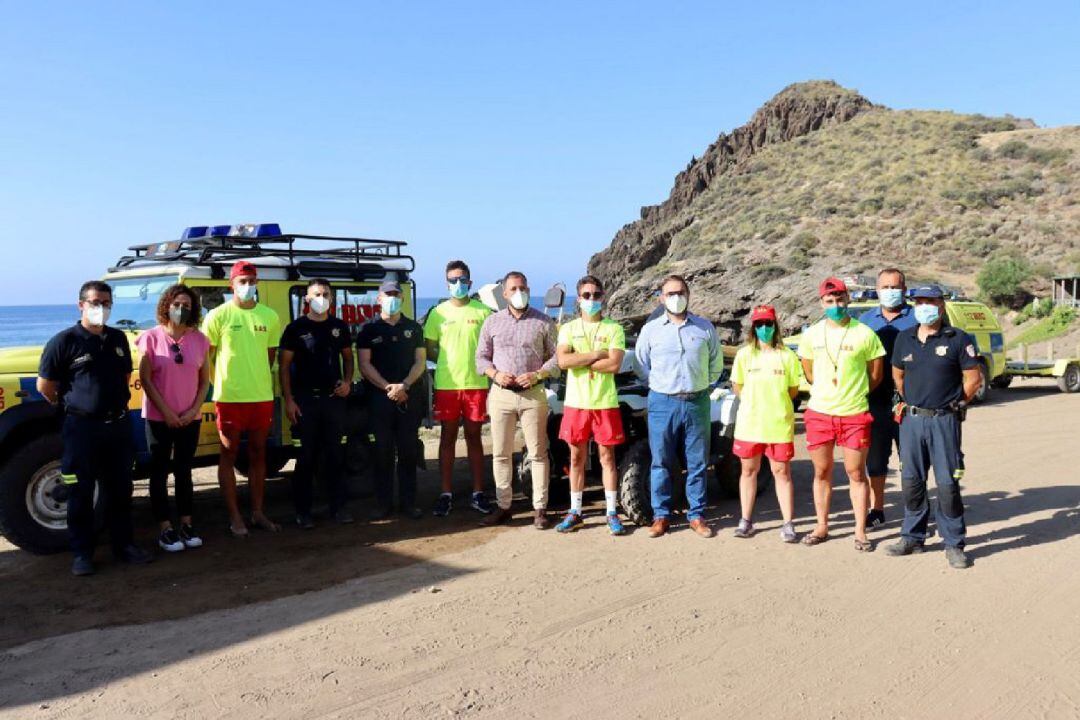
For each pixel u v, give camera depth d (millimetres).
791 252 53156
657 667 4348
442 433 7754
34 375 6562
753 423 6773
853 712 3861
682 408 6887
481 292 8281
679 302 6859
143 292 7809
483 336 7270
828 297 6410
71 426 6043
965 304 16547
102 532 7238
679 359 6871
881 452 6973
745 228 64375
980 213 56281
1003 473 9188
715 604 5273
